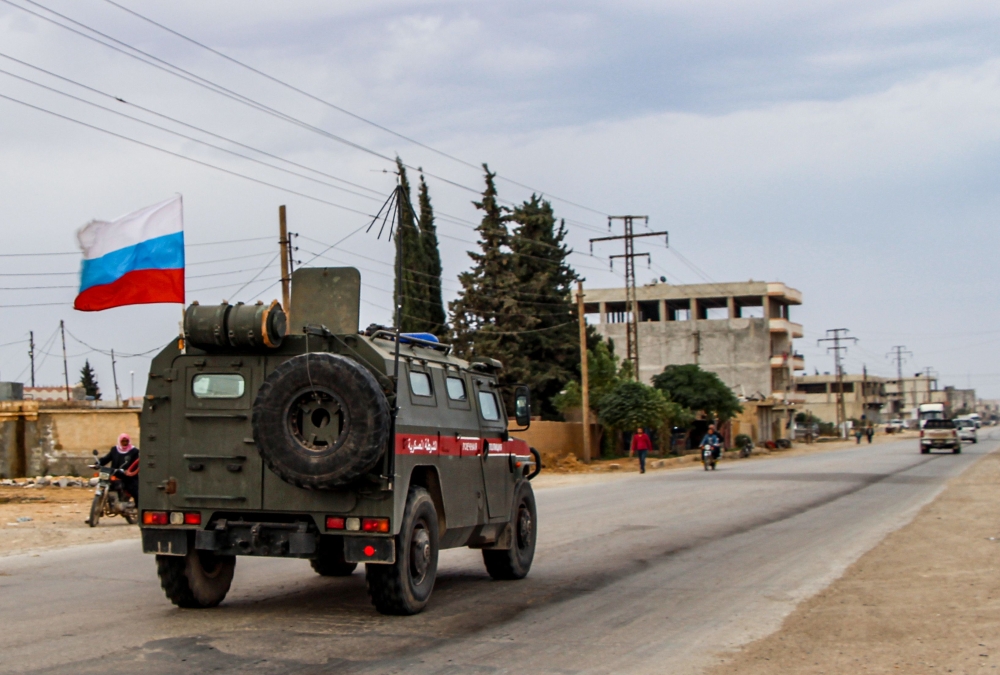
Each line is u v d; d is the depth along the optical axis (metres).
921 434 59.28
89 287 10.99
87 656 7.64
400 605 9.29
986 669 7.32
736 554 14.54
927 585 11.23
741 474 38.41
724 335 100.75
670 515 21.02
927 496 25.61
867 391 165.50
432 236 53.88
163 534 9.41
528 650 8.04
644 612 9.88
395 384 9.12
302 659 7.59
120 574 12.57
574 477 39.66
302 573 12.73
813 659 7.73
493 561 12.04
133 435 34.41
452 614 9.69
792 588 11.36
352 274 10.05
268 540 9.16
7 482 31.23
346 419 8.73
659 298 104.19
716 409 64.69
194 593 9.63
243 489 9.24
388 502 8.98
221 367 9.44
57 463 34.47
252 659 7.57
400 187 10.02
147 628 8.80
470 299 55.25
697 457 54.91
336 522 9.02
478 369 11.92
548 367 56.28
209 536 9.27
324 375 8.77
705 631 8.89
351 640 8.33
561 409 53.31
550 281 57.91
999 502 22.83
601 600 10.63
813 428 107.00
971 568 12.41
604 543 16.03
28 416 34.25
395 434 9.04
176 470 9.41
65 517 20.86
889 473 37.12
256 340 9.16
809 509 22.23
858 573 12.34
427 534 9.73
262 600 10.52
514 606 10.22
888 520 19.34
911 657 7.76
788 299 104.56
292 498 9.12
